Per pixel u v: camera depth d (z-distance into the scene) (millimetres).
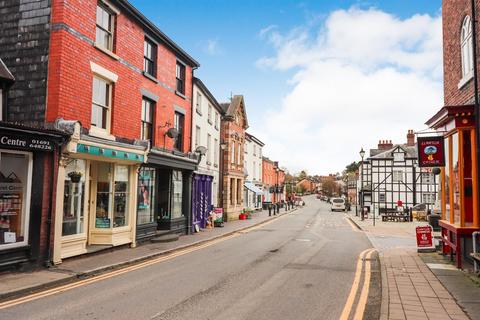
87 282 9250
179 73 19953
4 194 9641
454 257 11633
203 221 23516
